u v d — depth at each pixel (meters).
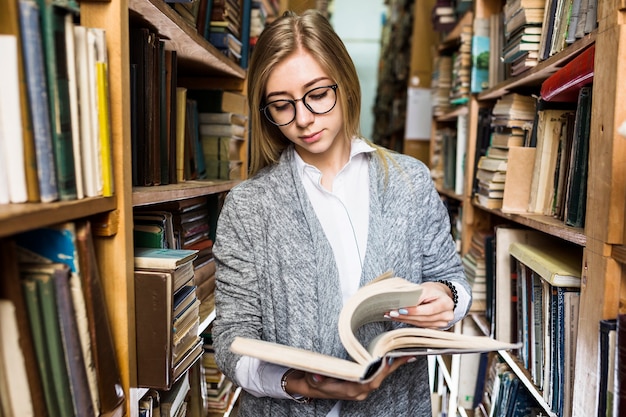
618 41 0.90
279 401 1.01
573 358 1.12
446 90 2.85
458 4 2.55
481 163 1.86
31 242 0.71
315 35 0.92
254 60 0.97
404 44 4.55
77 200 0.71
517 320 1.54
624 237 0.90
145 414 1.01
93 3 0.82
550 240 1.58
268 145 1.07
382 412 1.00
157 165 1.23
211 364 1.73
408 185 1.04
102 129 0.79
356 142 1.05
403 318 0.91
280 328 0.97
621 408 0.82
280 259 0.98
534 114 1.62
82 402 0.71
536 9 1.42
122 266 0.87
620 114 0.90
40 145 0.64
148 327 0.92
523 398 1.53
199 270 1.60
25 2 0.60
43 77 0.64
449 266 1.11
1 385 0.60
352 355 0.71
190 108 1.66
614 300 0.93
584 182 1.10
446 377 2.17
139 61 1.12
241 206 1.02
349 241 1.03
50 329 0.66
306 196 1.00
